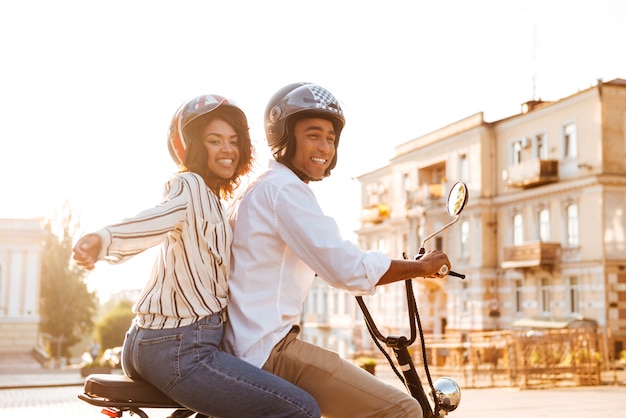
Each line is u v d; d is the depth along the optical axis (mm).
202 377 2488
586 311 30000
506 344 17828
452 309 37688
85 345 70625
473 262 36219
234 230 2779
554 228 32094
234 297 2688
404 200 42719
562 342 17703
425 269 2764
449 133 38625
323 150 2947
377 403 2781
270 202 2709
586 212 30281
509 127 35188
